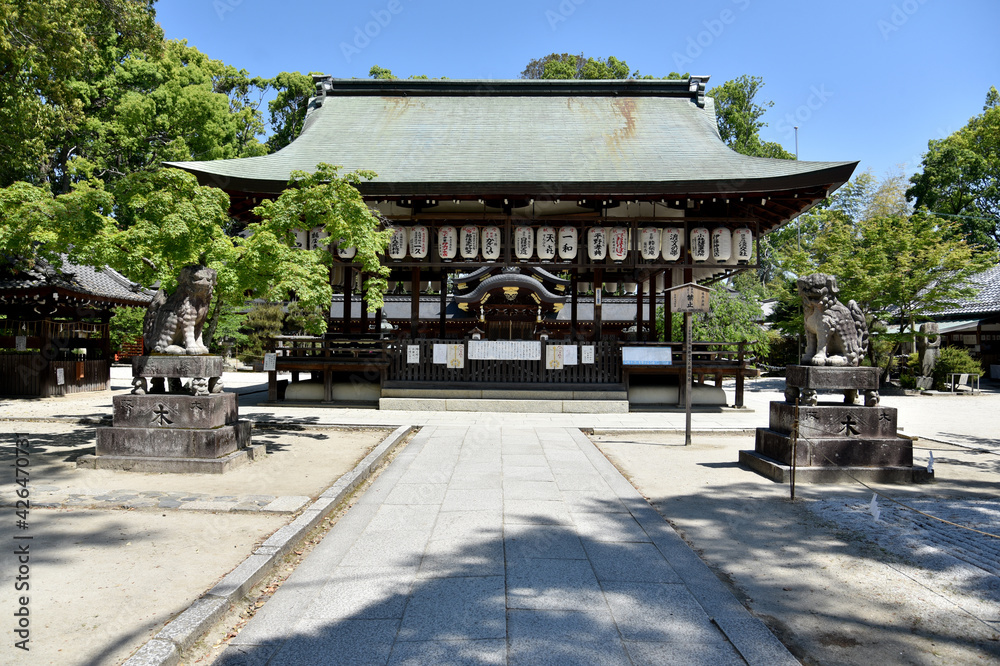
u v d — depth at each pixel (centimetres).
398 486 692
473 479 729
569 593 396
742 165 1484
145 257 825
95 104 2744
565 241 1461
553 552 473
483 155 1584
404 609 371
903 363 2662
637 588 405
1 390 1764
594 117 1830
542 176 1439
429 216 1524
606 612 369
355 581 414
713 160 1534
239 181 1384
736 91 3712
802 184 1344
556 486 694
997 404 1838
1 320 1831
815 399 763
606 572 433
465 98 1941
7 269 1728
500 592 397
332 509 600
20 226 778
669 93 1933
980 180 3453
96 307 1992
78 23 1678
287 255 841
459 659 312
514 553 470
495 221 1500
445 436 1073
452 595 391
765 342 2488
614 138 1698
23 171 1883
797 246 2895
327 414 1378
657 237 1453
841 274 2222
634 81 1917
